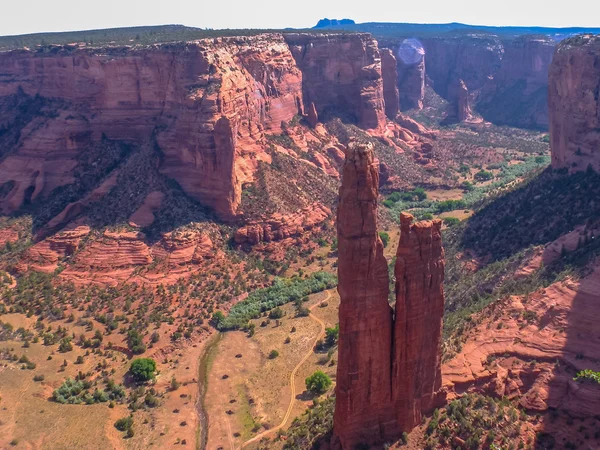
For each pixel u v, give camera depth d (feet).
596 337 213.25
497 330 229.04
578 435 193.67
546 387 205.67
